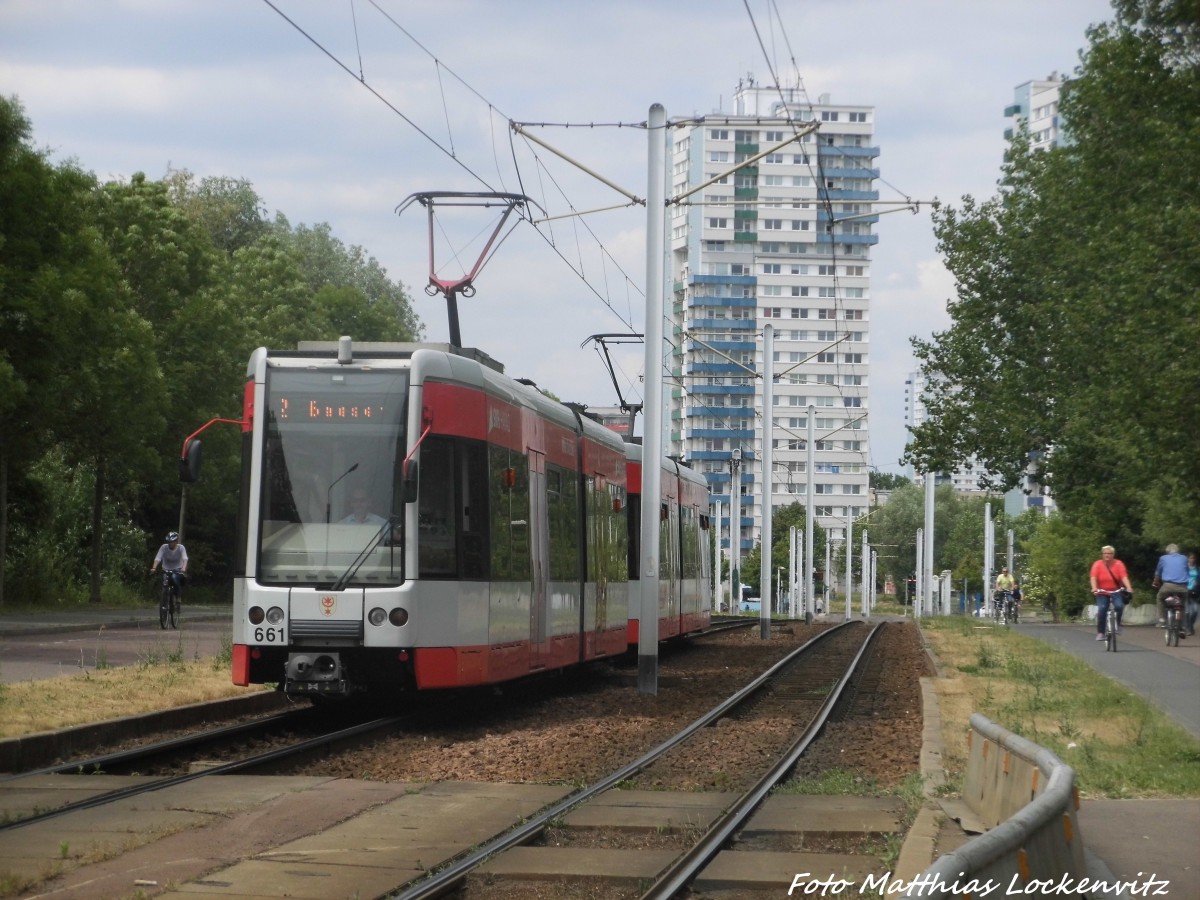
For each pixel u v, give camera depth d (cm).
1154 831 1104
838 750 1675
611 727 1869
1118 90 4103
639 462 3166
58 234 3691
